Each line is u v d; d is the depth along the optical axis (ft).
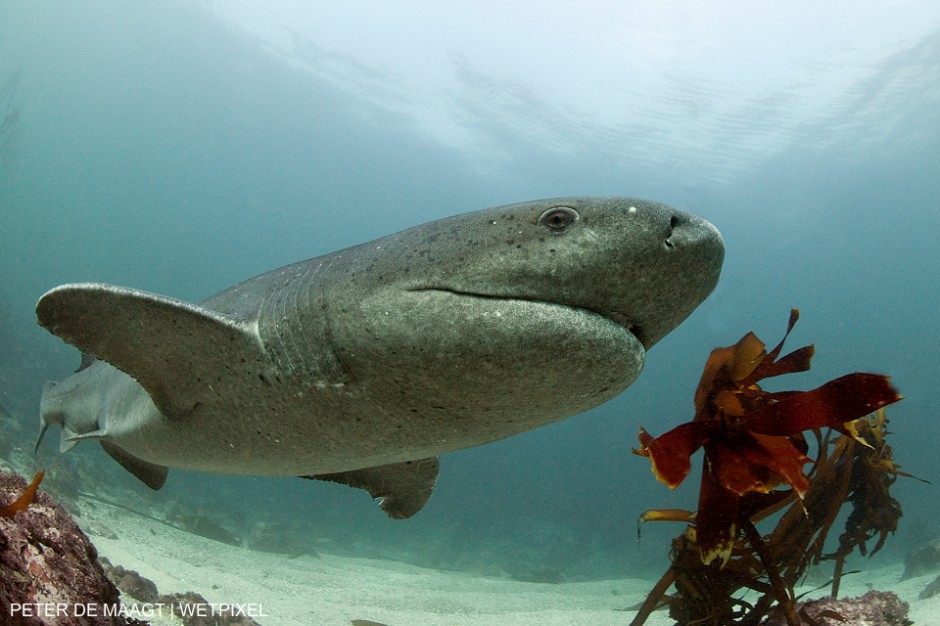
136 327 8.95
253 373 9.16
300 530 84.58
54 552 6.50
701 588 13.26
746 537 12.25
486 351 7.56
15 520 6.07
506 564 92.89
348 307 8.30
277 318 8.97
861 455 16.79
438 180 293.02
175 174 381.60
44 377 85.66
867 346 381.40
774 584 11.73
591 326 7.48
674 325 8.39
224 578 28.99
